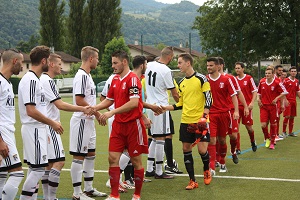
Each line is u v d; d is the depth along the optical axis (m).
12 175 4.94
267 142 10.61
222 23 41.47
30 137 5.16
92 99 6.19
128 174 6.96
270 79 10.39
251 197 6.04
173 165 7.80
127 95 5.76
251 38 40.56
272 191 6.34
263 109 10.55
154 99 7.35
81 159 6.08
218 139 7.82
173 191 6.48
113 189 5.72
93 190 6.34
